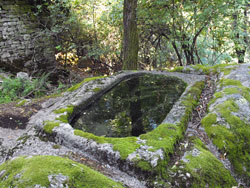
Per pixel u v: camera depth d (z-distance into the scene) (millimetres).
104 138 1574
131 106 2256
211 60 6918
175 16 5297
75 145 1584
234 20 5328
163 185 1211
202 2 4930
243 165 1501
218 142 1589
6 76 5434
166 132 1612
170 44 6582
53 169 1062
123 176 1315
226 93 2172
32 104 2822
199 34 6207
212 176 1292
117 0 6551
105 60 7906
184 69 3424
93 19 7082
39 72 6766
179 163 1345
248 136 1682
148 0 5738
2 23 6000
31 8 6469
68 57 7766
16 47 6355
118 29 7168
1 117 2424
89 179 1081
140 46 6945
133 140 1526
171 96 2438
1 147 1798
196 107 2188
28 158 1187
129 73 3328
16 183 973
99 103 2371
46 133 1744
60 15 6434
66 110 2057
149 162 1303
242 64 3076
